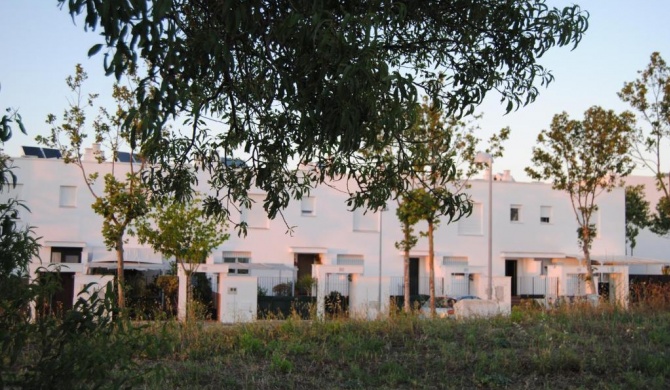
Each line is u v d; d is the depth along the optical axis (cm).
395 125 511
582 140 3272
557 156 3319
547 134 3309
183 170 720
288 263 3719
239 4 487
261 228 3691
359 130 496
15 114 401
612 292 1812
